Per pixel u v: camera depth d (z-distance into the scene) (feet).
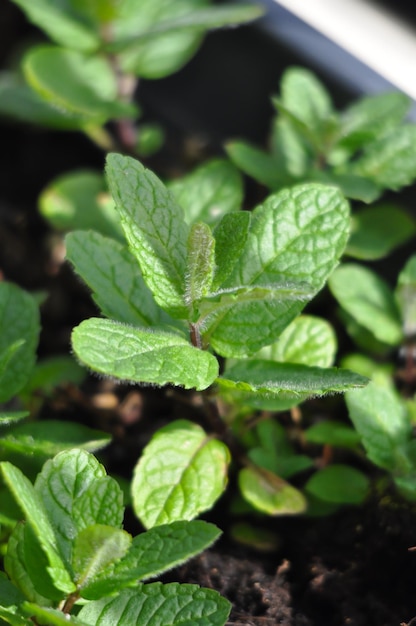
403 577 1.06
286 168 1.24
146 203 0.98
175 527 0.94
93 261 1.03
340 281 1.18
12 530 1.02
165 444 1.06
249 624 1.02
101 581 0.92
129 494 1.10
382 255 1.23
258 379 1.00
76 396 1.20
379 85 1.32
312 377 0.99
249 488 1.08
